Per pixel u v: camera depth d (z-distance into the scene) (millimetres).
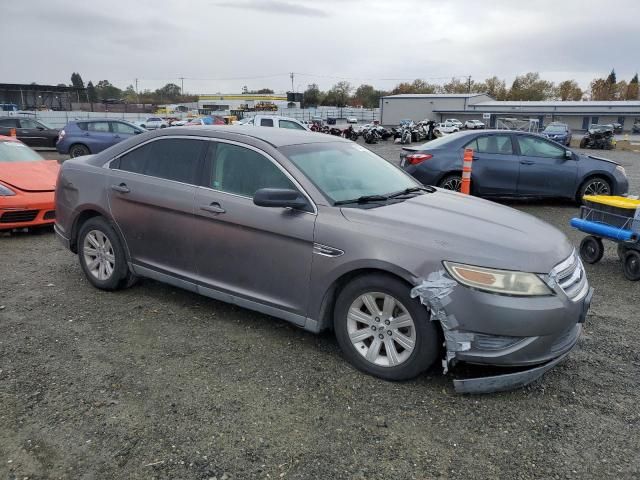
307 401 3125
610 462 2652
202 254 4074
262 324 4199
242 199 3855
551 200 10828
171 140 4387
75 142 17312
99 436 2754
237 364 3547
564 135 37656
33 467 2514
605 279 5672
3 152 8109
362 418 2977
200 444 2715
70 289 4941
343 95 121625
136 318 4277
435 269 3102
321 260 3471
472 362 3107
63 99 65125
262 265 3762
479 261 3059
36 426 2822
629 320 4488
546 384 3389
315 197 3619
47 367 3453
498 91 114000
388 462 2623
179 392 3188
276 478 2488
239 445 2713
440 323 3158
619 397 3246
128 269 4688
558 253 3289
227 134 4137
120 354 3656
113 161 4699
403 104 72500
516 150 9500
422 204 3812
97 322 4188
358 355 3451
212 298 4523
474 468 2598
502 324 2996
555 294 3086
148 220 4355
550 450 2740
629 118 59562
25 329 4031
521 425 2945
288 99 97625
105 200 4625
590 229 5992
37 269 5586
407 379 3314
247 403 3088
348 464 2600
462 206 3891
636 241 5449
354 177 4039
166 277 4367
